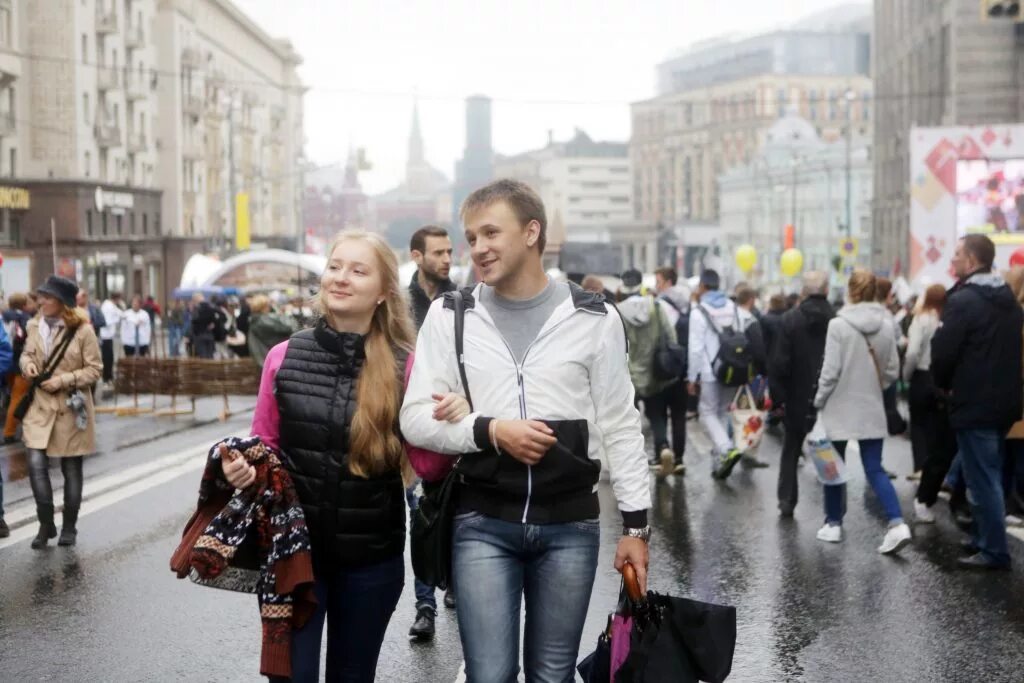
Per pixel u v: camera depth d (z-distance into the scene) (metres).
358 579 4.67
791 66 168.38
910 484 13.39
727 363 13.48
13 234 58.44
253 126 104.88
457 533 4.40
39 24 59.72
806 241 99.62
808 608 8.04
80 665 6.77
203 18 87.06
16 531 10.54
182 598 8.26
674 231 133.12
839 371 9.88
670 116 184.38
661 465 14.16
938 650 7.09
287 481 4.55
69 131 60.12
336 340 4.65
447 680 6.55
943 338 8.95
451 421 4.34
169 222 78.19
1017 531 10.58
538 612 4.41
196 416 21.28
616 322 4.54
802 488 13.22
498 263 4.43
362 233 4.74
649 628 4.40
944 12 54.50
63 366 9.88
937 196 25.11
